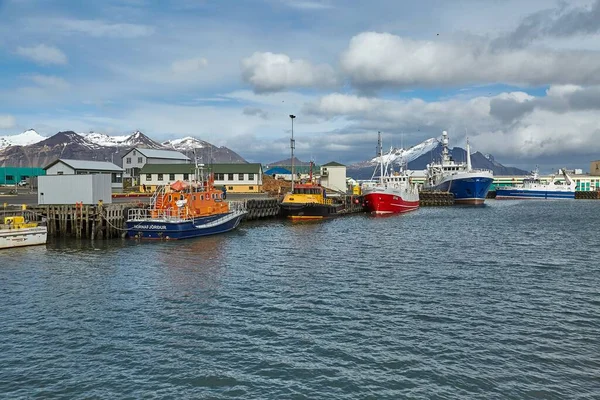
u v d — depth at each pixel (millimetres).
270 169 131250
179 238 41938
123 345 17078
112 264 30844
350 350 16688
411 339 17750
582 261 33531
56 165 76812
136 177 95250
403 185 94375
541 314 20875
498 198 150125
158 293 23766
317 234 48750
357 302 22484
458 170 123125
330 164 106188
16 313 20516
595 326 19344
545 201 134375
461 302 22625
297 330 18594
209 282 26188
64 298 22812
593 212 86562
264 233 48938
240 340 17547
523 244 42125
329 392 13852
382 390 13961
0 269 29156
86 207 41969
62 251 35625
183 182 46031
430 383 14391
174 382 14383
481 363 15758
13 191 74188
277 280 26844
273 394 13727
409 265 31672
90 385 14195
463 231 52781
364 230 53125
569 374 15055
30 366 15430
